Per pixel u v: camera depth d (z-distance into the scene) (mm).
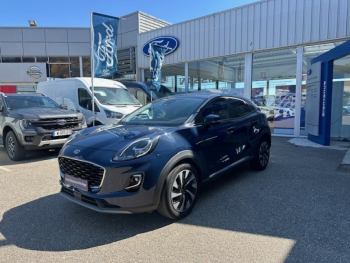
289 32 9656
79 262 2545
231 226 3213
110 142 3279
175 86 13508
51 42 18406
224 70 11641
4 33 18109
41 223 3303
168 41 13234
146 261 2561
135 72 15852
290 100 10148
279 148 7977
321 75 8172
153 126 3822
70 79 9391
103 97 8758
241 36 10828
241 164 4734
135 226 3234
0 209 3701
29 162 6371
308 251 2684
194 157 3494
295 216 3455
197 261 2553
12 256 2637
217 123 3930
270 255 2627
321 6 8969
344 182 4785
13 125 6375
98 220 3383
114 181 2932
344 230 3084
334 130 9805
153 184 3033
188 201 3479
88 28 18484
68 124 6738
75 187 3240
